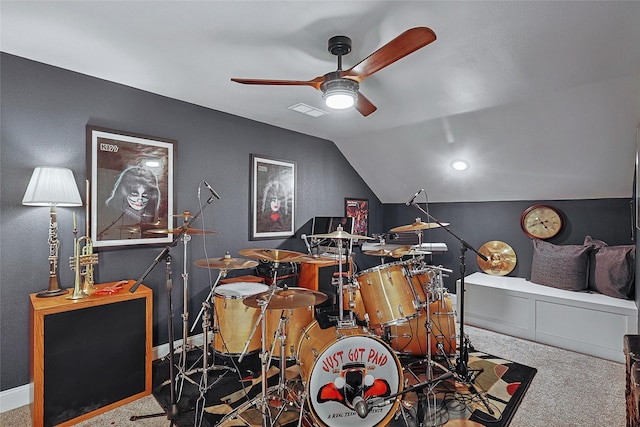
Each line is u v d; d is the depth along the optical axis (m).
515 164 3.54
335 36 1.84
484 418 2.05
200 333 3.14
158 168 2.82
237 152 3.39
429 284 2.46
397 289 2.30
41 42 1.97
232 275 3.38
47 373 1.92
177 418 2.02
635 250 3.00
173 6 1.60
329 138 4.30
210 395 2.30
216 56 2.12
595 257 3.29
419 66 2.20
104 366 2.12
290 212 3.90
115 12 1.66
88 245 2.30
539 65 2.18
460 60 2.12
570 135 2.98
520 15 1.64
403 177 4.54
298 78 2.44
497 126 3.20
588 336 2.97
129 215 2.65
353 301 2.27
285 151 3.85
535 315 3.27
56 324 1.96
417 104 2.93
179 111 2.96
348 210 4.68
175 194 2.92
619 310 2.83
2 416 2.06
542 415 2.09
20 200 2.19
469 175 3.97
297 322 2.40
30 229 2.23
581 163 3.20
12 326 2.16
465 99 2.80
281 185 3.79
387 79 2.41
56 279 2.20
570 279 3.33
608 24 1.71
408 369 2.62
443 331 2.69
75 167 2.40
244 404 2.01
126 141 2.63
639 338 1.74
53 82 2.30
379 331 2.78
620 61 2.11
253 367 2.71
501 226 4.14
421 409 2.14
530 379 2.52
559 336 3.13
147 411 2.12
